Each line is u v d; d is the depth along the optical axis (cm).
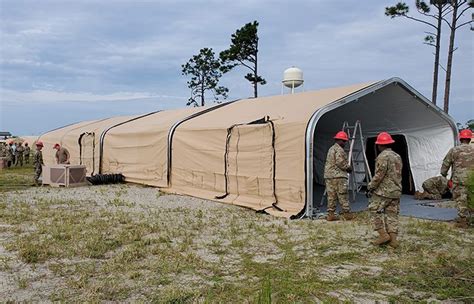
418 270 538
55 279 512
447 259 577
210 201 1138
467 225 779
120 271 539
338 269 547
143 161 1517
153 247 650
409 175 1268
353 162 1215
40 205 1053
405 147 1288
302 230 771
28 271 542
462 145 797
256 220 869
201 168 1244
